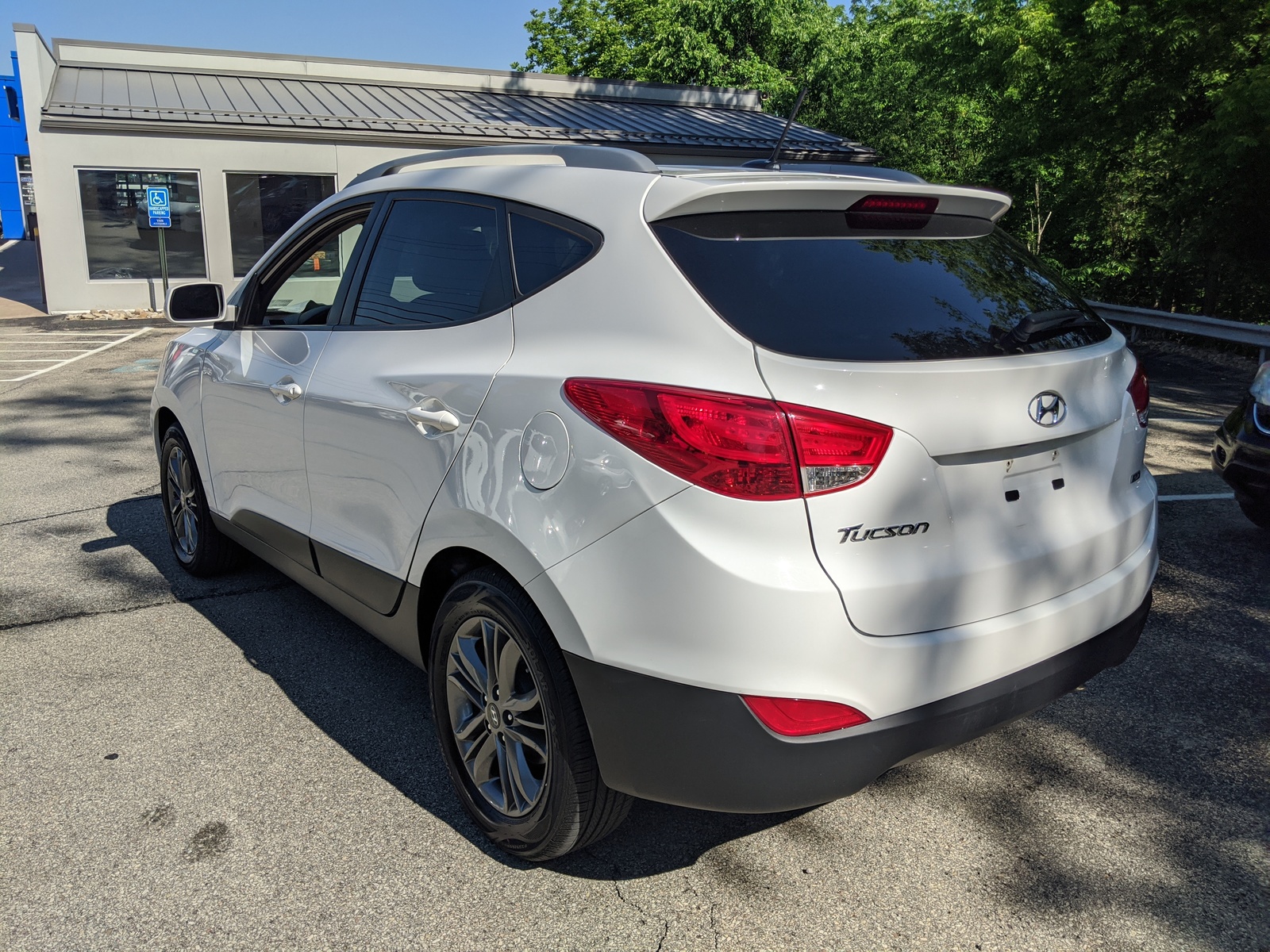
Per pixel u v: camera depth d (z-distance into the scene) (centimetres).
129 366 1159
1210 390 1012
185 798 273
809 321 198
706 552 187
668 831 262
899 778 289
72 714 320
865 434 187
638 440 195
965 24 1587
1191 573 451
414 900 232
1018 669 213
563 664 214
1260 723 316
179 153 1675
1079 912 229
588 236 227
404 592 266
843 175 252
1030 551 214
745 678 187
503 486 222
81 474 646
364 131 1759
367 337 289
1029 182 1748
